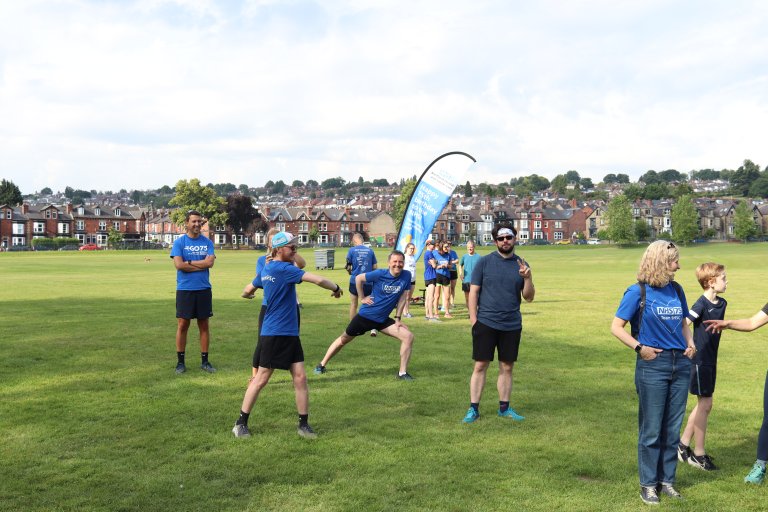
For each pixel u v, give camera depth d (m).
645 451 5.08
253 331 13.80
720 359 10.79
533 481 5.39
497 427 6.88
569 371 9.75
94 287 25.95
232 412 7.41
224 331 13.78
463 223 162.38
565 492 5.18
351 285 12.72
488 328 7.05
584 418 7.25
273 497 5.03
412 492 5.14
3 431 6.65
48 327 14.19
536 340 12.63
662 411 5.09
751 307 17.97
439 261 15.95
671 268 5.07
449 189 16.06
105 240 148.75
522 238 166.38
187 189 112.44
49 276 33.94
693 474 5.69
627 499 5.07
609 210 126.25
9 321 15.19
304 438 6.49
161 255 79.00
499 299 7.07
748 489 5.32
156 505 4.87
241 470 5.60
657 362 5.05
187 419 7.12
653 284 5.10
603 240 149.38
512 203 188.12
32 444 6.24
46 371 9.62
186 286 9.41
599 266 46.00
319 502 4.94
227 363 10.28
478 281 7.14
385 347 11.83
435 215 16.12
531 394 8.31
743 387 8.77
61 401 7.86
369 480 5.38
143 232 156.38
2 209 131.12
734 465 5.90
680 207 132.25
